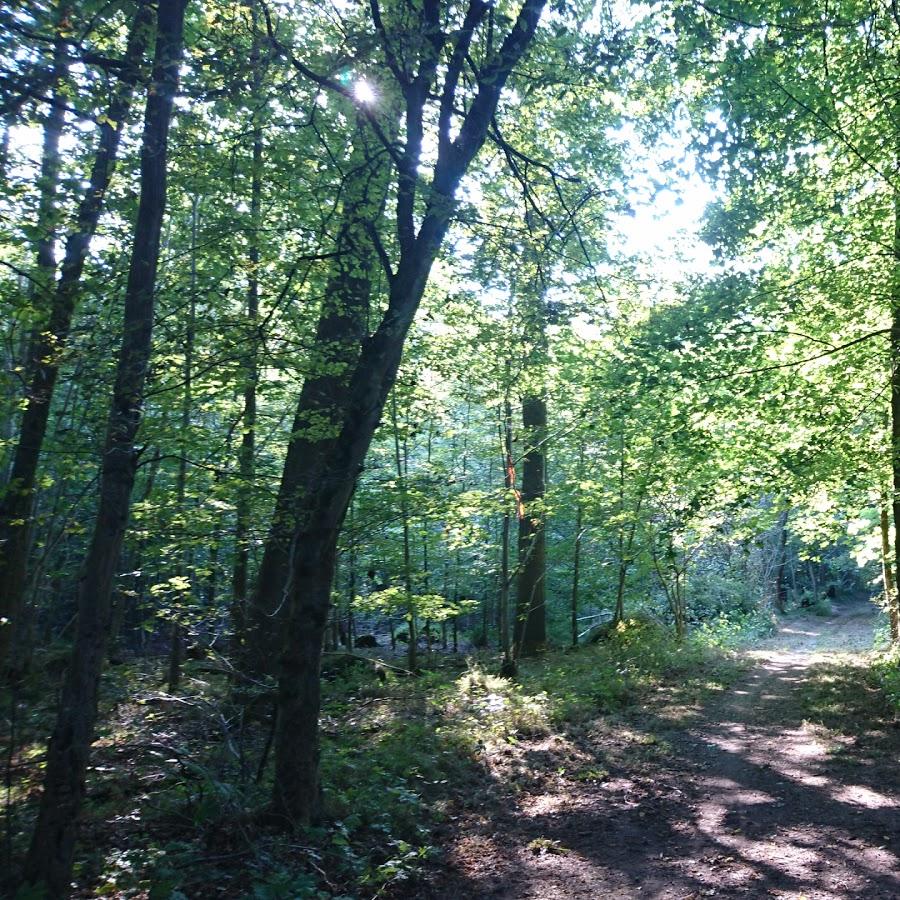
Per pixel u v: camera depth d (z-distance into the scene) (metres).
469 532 15.54
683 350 10.92
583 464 18.44
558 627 25.86
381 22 6.98
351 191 8.17
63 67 5.70
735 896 5.36
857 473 13.16
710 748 9.77
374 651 23.11
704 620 31.44
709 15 8.89
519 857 6.37
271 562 10.38
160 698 7.37
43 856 4.74
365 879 5.70
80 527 8.27
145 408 7.73
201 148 8.27
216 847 6.06
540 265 8.79
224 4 7.41
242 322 8.14
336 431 9.57
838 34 10.11
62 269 7.61
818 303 11.93
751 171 10.16
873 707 11.00
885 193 11.15
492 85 7.25
